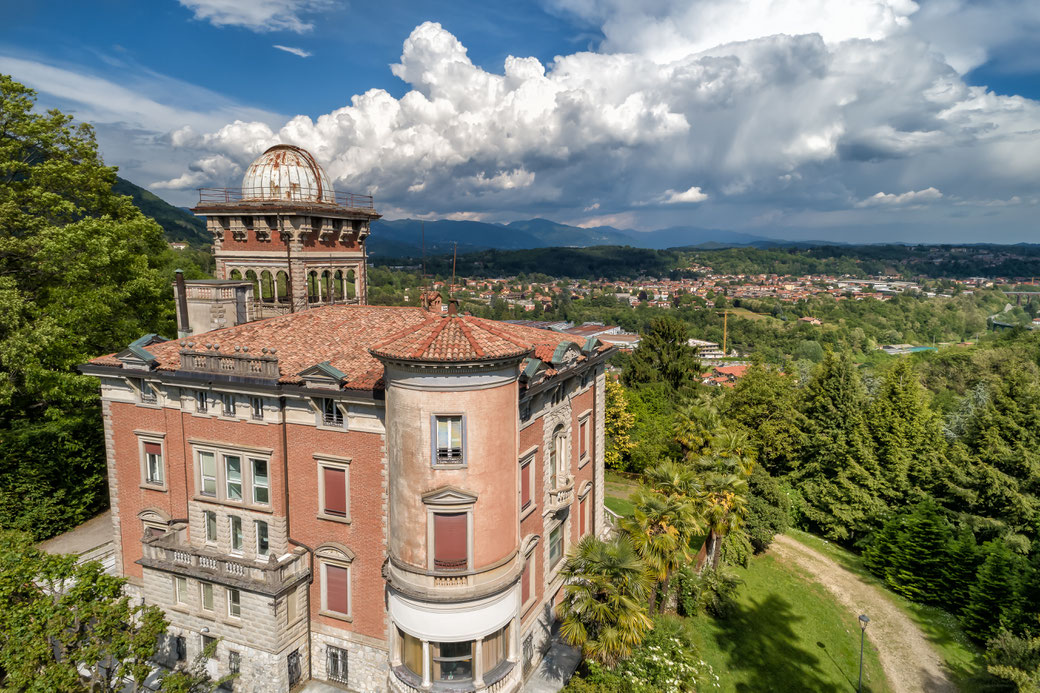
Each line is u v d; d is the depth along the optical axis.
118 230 44.59
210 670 28.30
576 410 36.19
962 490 50.38
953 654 39.75
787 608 43.00
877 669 38.03
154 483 30.62
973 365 102.44
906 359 61.16
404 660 25.89
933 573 45.50
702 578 40.78
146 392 30.44
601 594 28.61
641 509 32.69
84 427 42.31
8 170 42.00
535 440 30.03
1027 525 47.84
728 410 62.56
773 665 36.47
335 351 29.48
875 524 53.31
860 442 55.56
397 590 24.48
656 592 39.12
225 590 27.59
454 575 24.05
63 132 46.03
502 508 24.92
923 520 46.34
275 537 27.97
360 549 27.23
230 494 28.92
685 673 30.19
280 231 38.94
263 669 27.11
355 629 27.88
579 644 29.77
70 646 21.77
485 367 23.45
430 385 23.22
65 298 41.31
